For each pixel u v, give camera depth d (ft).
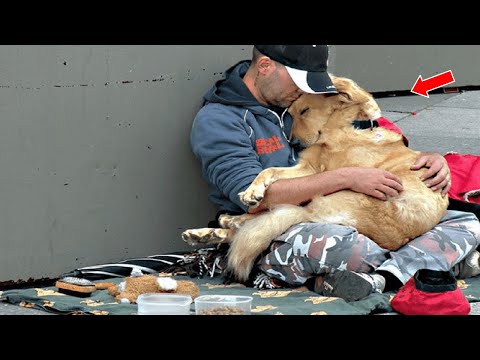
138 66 20.29
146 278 17.93
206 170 20.06
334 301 16.94
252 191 18.53
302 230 18.11
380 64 38.60
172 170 21.29
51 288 18.42
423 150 30.37
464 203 20.93
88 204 19.89
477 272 19.93
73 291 17.70
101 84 19.71
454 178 22.12
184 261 20.49
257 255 18.80
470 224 19.36
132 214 20.71
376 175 18.79
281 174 19.26
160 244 21.34
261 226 18.47
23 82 18.48
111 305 16.83
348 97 19.84
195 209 21.89
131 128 20.36
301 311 16.24
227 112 19.83
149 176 20.88
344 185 18.78
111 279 19.47
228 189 19.38
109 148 20.06
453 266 19.20
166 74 20.80
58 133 19.17
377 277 17.71
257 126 19.93
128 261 20.24
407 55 39.32
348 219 18.74
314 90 19.15
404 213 18.69
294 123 20.24
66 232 19.62
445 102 38.34
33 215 19.04
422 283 16.39
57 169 19.26
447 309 16.24
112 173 20.20
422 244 18.54
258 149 19.92
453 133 32.63
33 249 19.15
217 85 20.67
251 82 20.16
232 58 22.07
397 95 39.52
